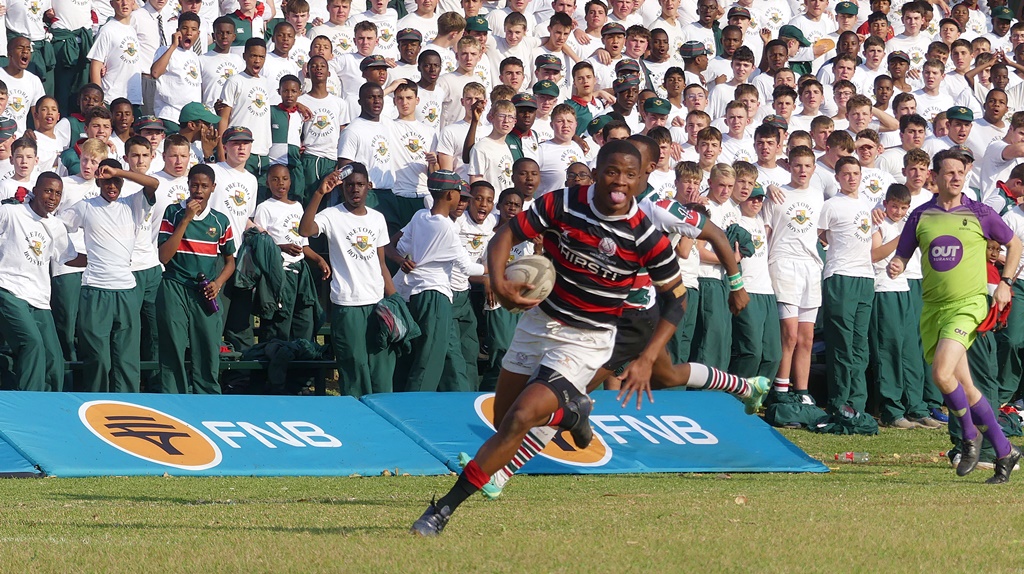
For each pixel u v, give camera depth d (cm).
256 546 1788
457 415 3853
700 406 4041
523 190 4469
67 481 3092
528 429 1948
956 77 6731
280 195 4616
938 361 3266
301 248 4400
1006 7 7944
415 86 5009
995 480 3303
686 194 4388
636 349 2947
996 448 3312
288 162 5059
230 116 5012
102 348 3994
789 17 7444
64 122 4878
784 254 4781
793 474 3678
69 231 4003
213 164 4594
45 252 3953
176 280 4069
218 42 5412
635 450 3731
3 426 3284
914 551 1738
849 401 4819
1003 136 5844
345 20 5909
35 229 3916
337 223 4209
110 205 4019
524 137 4862
